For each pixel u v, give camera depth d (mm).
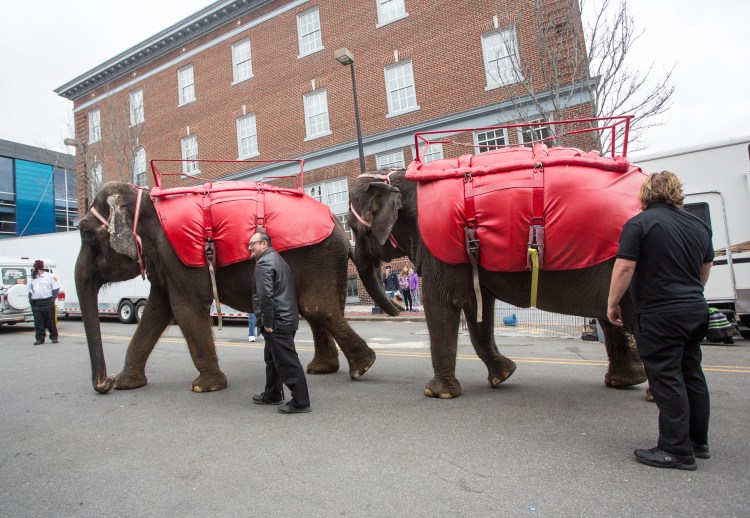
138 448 3721
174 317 6066
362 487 2877
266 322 4340
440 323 4750
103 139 24625
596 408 4316
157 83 25094
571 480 2854
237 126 22828
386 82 19156
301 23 21344
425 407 4500
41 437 4074
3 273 14906
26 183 39062
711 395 4648
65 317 21500
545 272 4141
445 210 4398
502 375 5207
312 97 21047
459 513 2514
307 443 3666
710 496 2594
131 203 5551
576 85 12664
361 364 5871
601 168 4074
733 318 8648
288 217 5465
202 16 23156
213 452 3568
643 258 3008
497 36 16953
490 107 16672
